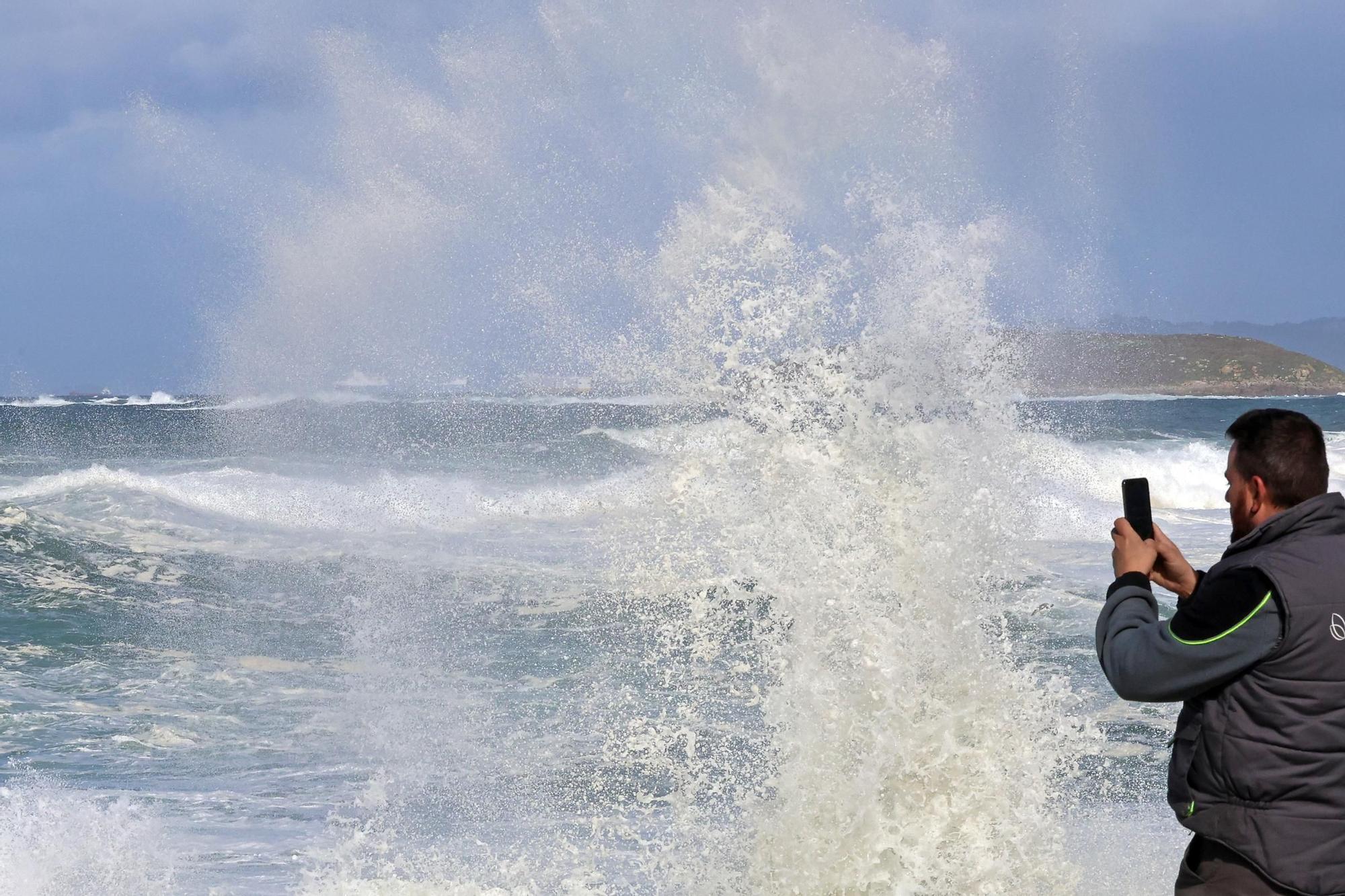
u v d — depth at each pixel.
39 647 34.94
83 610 40.16
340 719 27.06
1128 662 8.80
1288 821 8.30
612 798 20.61
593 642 34.47
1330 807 8.27
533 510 63.44
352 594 42.62
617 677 29.92
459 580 43.81
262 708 28.25
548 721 26.02
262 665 32.94
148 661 33.41
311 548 51.44
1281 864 8.30
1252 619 8.27
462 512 62.41
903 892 13.64
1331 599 8.23
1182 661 8.47
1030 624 28.17
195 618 39.22
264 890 15.73
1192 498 86.06
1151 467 90.94
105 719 27.14
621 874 16.36
